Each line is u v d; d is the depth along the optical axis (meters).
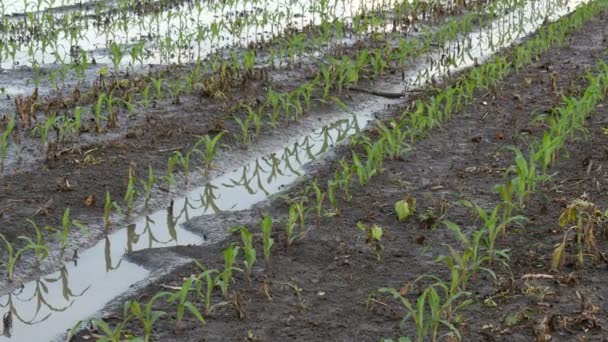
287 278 5.96
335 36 14.67
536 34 14.50
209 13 16.39
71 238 6.76
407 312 5.46
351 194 7.59
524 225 6.75
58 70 11.03
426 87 11.41
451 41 14.40
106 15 15.88
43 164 8.27
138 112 10.05
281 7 17.34
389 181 7.91
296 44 12.59
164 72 11.83
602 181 7.71
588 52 13.35
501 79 11.60
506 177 7.94
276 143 9.38
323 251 6.39
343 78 11.23
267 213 7.28
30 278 6.17
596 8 16.66
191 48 13.11
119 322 5.41
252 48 13.48
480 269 6.00
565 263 6.02
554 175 7.89
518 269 6.01
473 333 5.18
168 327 5.30
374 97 11.28
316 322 5.34
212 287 5.76
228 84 11.09
